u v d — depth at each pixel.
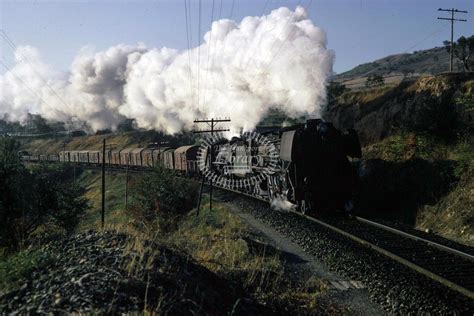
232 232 16.34
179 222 24.94
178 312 6.55
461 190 16.52
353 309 8.59
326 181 18.77
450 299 8.30
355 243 13.16
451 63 40.31
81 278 7.07
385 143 24.59
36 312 6.11
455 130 20.08
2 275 8.04
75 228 26.89
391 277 9.79
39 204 25.08
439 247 12.16
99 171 78.25
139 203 31.52
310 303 8.90
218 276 9.66
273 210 20.97
